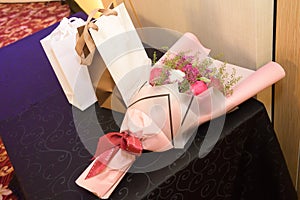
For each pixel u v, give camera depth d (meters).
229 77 0.99
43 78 1.32
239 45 1.05
